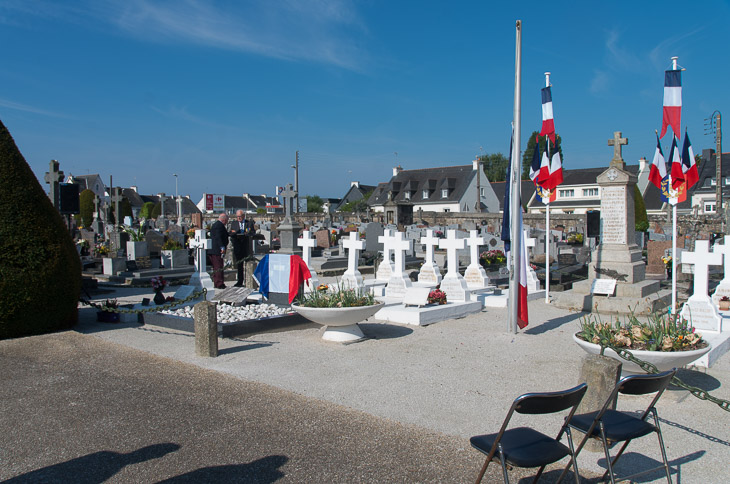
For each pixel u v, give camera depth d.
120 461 4.56
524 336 9.52
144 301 11.22
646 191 54.69
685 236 29.66
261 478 4.27
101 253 19.64
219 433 5.13
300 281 10.91
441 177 65.12
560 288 15.70
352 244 13.30
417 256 23.69
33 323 9.18
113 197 34.59
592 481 4.31
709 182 50.97
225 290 11.67
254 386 6.54
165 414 5.61
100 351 8.19
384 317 10.96
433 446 4.89
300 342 8.95
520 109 9.43
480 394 6.34
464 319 11.17
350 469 4.43
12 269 8.86
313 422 5.42
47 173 15.12
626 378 3.92
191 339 9.04
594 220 13.27
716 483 4.27
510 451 3.72
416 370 7.33
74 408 5.79
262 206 111.00
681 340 6.06
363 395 6.27
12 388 6.45
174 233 24.11
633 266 12.19
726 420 5.59
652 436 5.20
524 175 76.75
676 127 10.25
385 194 68.06
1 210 8.92
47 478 4.28
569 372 7.27
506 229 9.82
